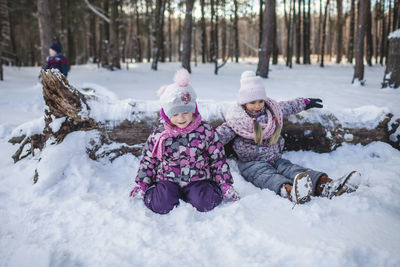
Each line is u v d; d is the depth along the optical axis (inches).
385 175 105.6
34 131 115.2
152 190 89.4
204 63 692.1
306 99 121.6
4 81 328.8
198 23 759.1
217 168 92.9
